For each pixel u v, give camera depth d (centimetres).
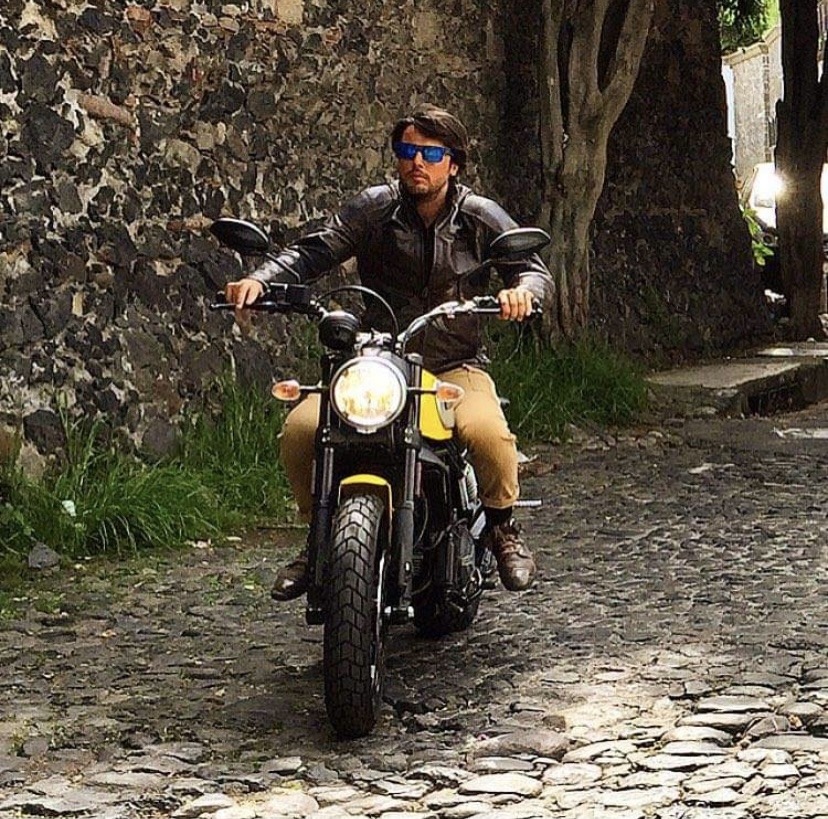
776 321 1677
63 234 829
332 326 480
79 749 459
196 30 940
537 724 471
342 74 1073
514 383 1098
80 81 849
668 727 466
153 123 903
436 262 531
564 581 665
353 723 457
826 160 1709
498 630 582
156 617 620
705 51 1535
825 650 546
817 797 408
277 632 593
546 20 1215
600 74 1256
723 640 562
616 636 571
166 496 779
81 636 591
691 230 1506
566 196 1224
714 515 817
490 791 419
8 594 660
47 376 807
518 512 832
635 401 1162
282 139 1015
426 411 495
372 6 1110
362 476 480
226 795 422
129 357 862
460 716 481
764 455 1025
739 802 407
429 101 1179
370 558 458
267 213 997
